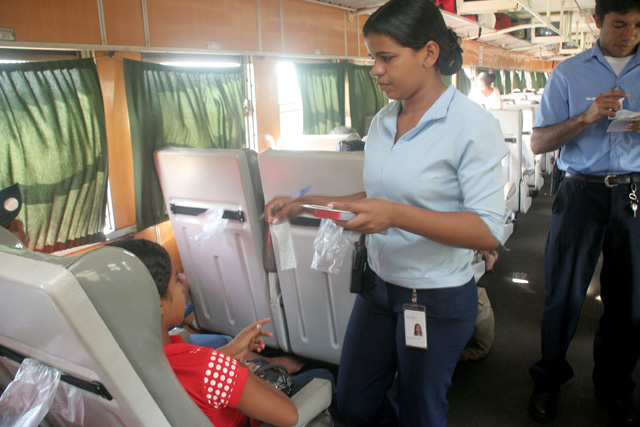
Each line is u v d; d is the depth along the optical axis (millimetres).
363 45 6508
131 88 3158
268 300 2826
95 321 764
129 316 819
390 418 1951
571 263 2305
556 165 2480
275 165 2316
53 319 756
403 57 1380
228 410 1330
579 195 2242
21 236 1980
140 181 3242
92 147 2914
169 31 3547
